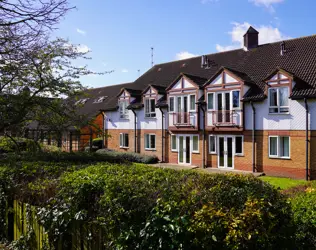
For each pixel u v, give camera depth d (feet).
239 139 70.90
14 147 43.83
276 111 64.64
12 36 26.99
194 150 79.51
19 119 35.60
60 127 38.91
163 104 84.99
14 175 22.45
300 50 72.02
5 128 37.17
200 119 77.51
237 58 84.17
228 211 12.30
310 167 59.77
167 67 106.52
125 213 13.53
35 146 41.09
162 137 86.69
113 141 102.47
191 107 79.41
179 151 83.05
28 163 26.20
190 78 78.95
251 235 11.03
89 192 15.94
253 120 67.77
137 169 22.52
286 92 63.21
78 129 41.01
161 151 87.04
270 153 65.67
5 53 27.50
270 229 11.96
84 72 38.27
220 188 14.98
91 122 41.52
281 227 13.39
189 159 80.69
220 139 74.28
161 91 87.76
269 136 65.62
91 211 15.51
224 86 71.82
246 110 69.15
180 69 98.99
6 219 22.15
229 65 83.05
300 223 18.22
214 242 11.26
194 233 11.53
